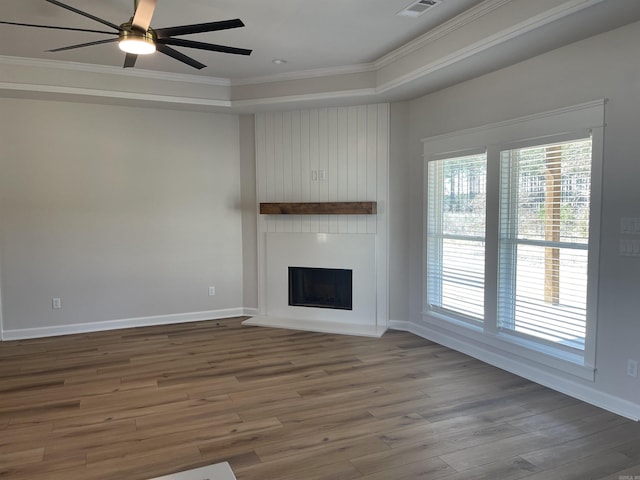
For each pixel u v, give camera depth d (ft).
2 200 16.03
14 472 8.11
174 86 16.70
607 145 10.17
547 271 11.93
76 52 14.19
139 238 17.88
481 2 10.86
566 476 7.96
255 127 18.80
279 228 18.84
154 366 13.55
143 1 7.83
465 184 14.56
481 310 14.07
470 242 14.44
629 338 9.96
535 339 12.31
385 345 15.55
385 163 17.11
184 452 8.77
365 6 11.09
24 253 16.37
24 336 16.46
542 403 10.92
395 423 9.94
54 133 16.51
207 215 18.89
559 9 9.18
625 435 9.33
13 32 12.52
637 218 9.70
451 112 14.75
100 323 17.46
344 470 8.15
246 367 13.46
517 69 12.33
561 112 11.10
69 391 11.70
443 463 8.38
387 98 16.35
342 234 17.93
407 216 17.06
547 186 11.83
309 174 18.19
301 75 16.37
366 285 17.75
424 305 16.44
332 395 11.44
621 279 10.06
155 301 18.25
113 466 8.31
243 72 16.38
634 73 9.62
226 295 19.36
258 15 11.59
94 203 17.16
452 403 10.94
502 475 8.00
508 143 12.64
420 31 12.72
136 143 17.63
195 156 18.54
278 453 8.73
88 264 17.20
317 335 16.71
